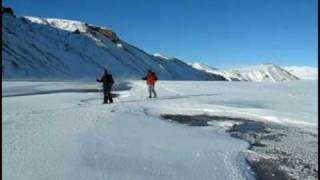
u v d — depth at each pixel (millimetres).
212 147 10594
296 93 30266
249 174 8500
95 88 36688
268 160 9742
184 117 16172
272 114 16375
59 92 28859
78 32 170375
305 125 14719
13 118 12438
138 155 9227
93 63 142875
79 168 7867
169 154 9578
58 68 116688
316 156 10227
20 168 7645
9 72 90812
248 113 16750
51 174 7445
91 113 14406
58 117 13133
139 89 33000
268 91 32750
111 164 8328
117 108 16828
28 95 24625
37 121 12148
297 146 11320
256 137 12523
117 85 43031
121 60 163875
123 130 11750
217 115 16828
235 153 10141
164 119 15547
